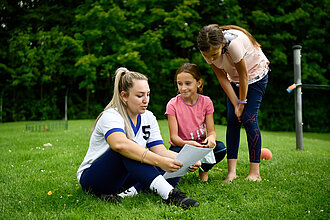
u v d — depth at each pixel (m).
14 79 15.52
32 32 15.98
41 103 15.73
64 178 2.76
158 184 1.94
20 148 4.82
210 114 2.70
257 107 2.72
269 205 1.94
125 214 1.81
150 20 12.75
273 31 14.30
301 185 2.42
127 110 2.13
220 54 2.38
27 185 2.53
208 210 1.84
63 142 5.43
